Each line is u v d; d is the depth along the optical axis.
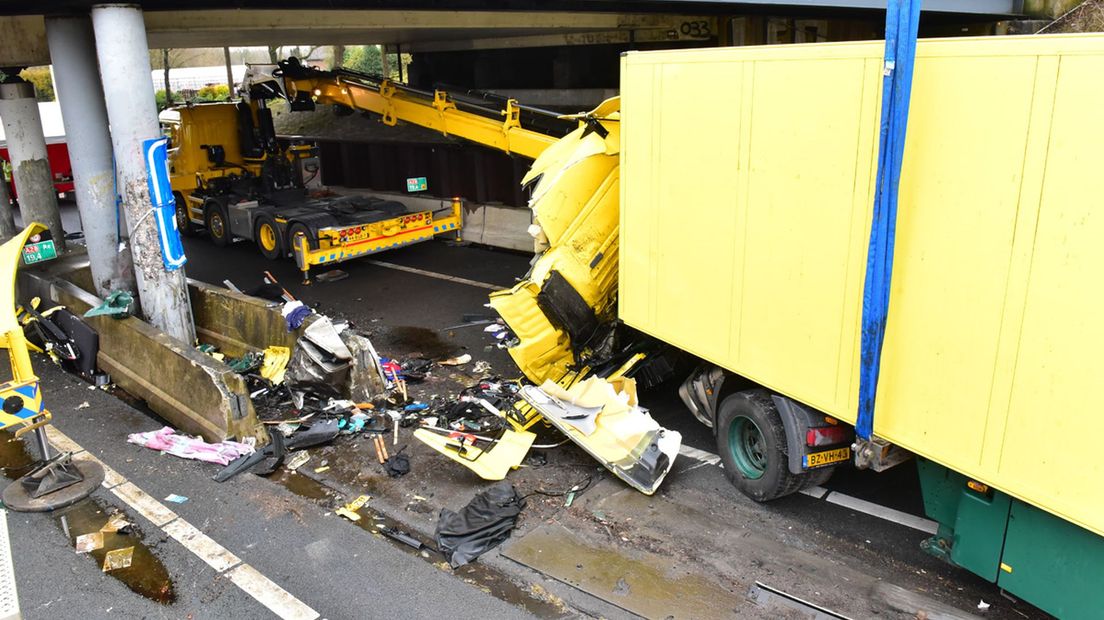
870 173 4.56
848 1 8.79
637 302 6.98
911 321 4.52
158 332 8.19
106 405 8.20
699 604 5.00
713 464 6.88
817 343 5.13
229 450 6.96
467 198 15.95
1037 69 3.70
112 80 7.78
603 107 7.49
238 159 16.58
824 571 5.32
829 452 5.69
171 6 8.36
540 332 7.48
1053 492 3.89
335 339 8.02
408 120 12.95
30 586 5.25
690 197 6.09
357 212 14.20
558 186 7.29
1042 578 4.27
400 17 11.52
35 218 12.62
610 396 6.95
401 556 5.60
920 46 4.22
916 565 5.40
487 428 7.57
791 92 5.01
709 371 6.75
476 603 5.07
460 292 12.47
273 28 10.90
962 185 4.12
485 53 18.28
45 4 8.08
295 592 5.19
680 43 14.55
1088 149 3.54
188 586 5.25
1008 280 3.96
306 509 6.23
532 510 6.16
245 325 9.23
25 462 6.98
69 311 9.45
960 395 4.29
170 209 8.35
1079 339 3.68
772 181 5.28
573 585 5.22
